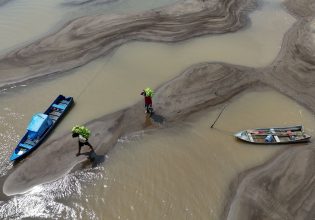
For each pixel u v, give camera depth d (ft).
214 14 120.57
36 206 57.98
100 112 77.92
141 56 97.81
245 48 103.35
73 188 60.90
